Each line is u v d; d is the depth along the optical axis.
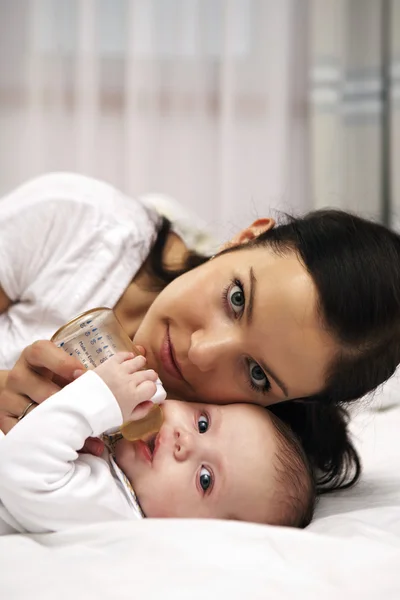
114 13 2.88
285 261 1.12
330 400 1.21
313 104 3.01
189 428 1.11
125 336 1.13
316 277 1.08
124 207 1.43
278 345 1.08
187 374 1.15
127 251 1.34
